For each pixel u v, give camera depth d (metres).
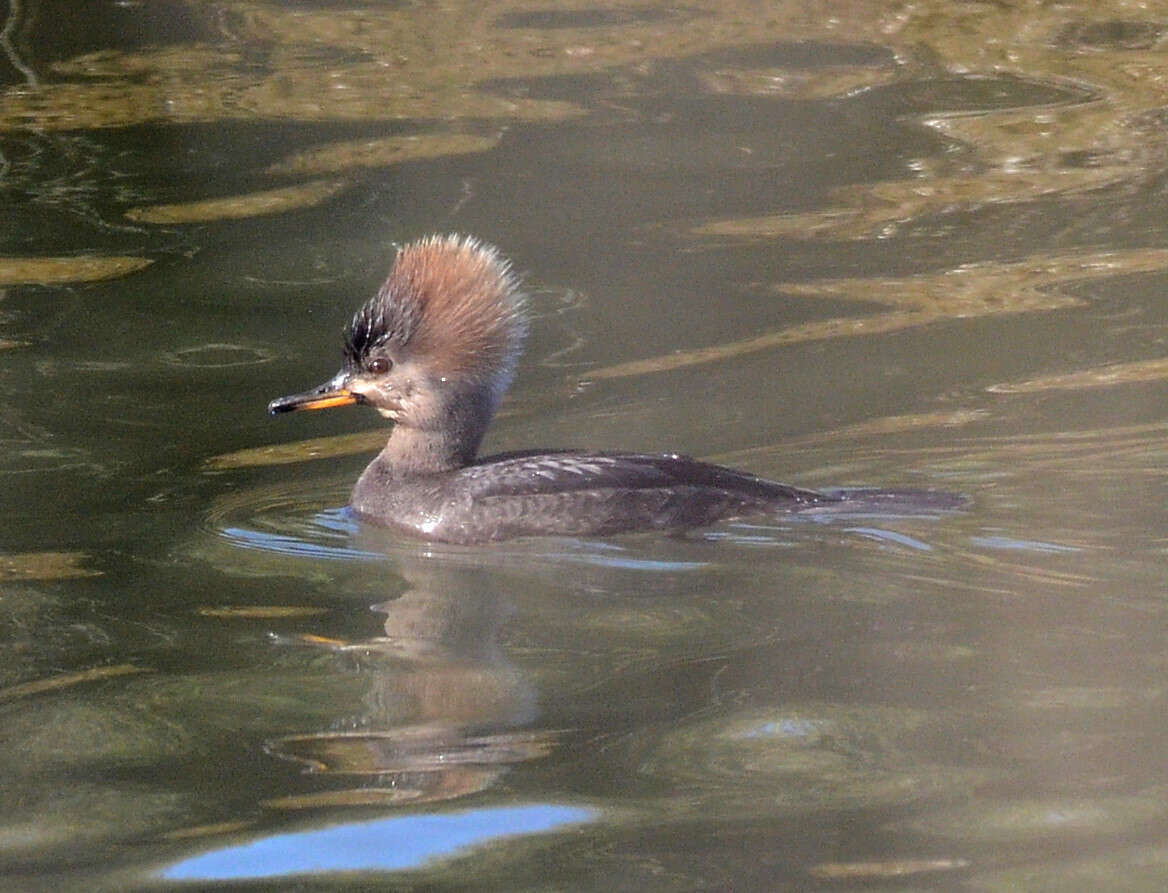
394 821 7.88
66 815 8.06
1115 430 13.12
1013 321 15.23
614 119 19.81
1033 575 10.72
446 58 21.73
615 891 7.23
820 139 19.17
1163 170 18.00
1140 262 16.19
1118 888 7.04
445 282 12.97
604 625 10.23
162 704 9.24
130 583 11.08
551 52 21.84
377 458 13.09
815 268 16.44
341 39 22.59
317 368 14.85
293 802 8.13
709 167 18.47
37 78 21.38
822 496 12.08
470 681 9.44
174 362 15.03
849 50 21.48
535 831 7.77
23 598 10.83
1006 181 18.00
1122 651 9.47
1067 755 8.20
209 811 8.07
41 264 16.94
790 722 8.71
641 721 8.84
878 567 10.95
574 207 17.67
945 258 16.53
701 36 22.12
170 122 19.98
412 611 10.58
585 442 13.51
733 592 10.68
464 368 12.91
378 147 19.22
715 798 7.97
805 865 7.35
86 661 9.84
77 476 13.02
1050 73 20.52
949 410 13.66
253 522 12.25
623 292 16.11
